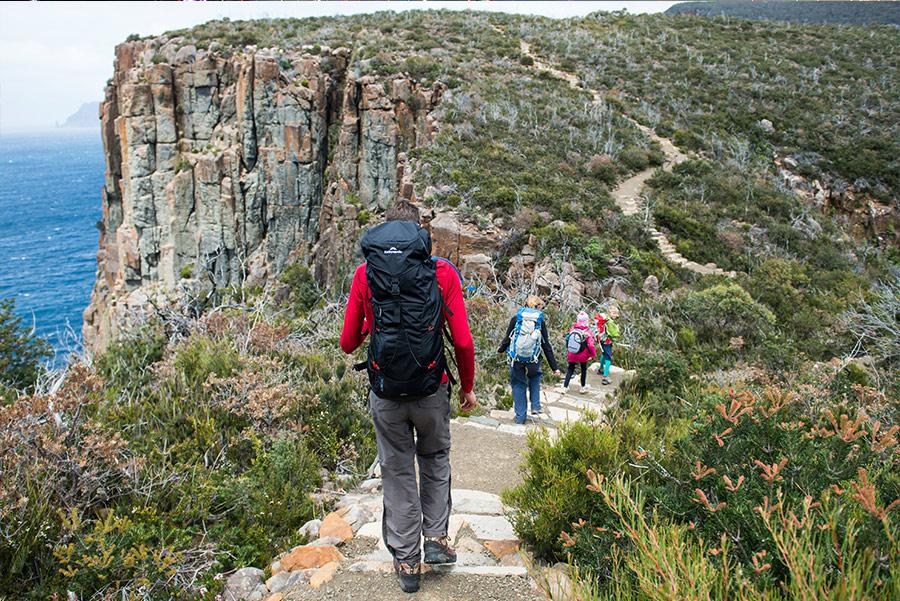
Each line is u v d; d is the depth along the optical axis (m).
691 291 19.23
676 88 46.66
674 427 6.13
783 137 40.94
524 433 7.50
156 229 46.53
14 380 13.43
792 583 2.46
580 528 3.79
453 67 44.25
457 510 5.15
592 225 25.45
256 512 4.79
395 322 3.28
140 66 47.69
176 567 3.85
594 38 58.81
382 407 3.51
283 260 44.97
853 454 3.34
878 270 28.45
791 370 12.31
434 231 24.94
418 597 3.49
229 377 7.25
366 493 5.80
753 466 3.36
